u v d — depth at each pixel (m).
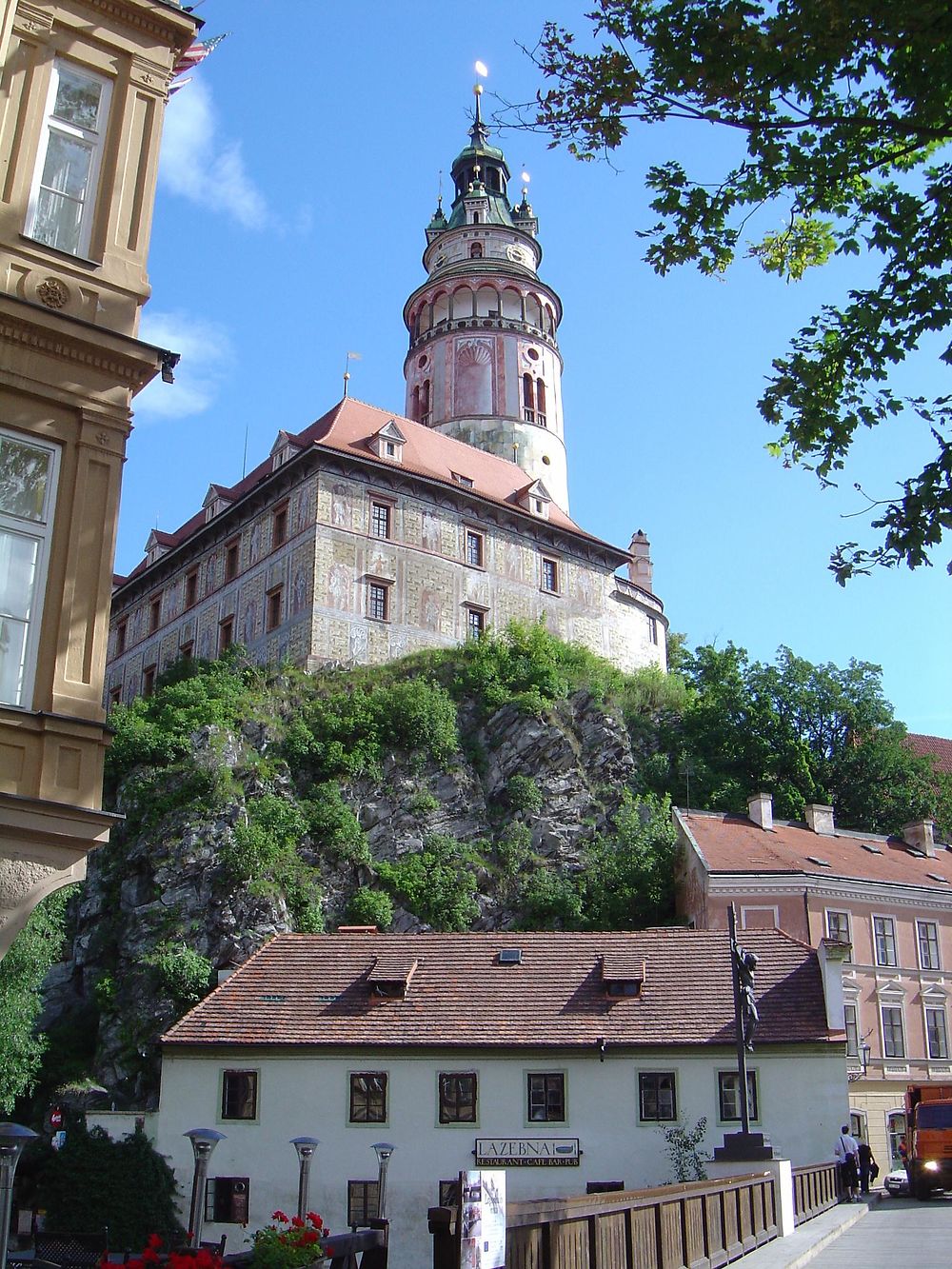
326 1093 30.33
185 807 45.94
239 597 59.75
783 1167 19.91
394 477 58.91
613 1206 11.44
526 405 75.00
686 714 63.19
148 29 15.22
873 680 63.47
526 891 49.59
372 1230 13.40
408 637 57.66
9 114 13.80
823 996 30.80
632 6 11.30
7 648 12.59
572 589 65.88
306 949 34.94
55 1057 41.62
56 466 13.29
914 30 10.16
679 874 48.44
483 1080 30.12
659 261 12.36
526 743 55.09
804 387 12.05
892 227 11.62
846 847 50.53
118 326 13.95
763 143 11.48
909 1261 15.05
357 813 50.44
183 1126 30.45
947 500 11.38
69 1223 28.88
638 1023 30.66
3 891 11.95
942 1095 29.19
